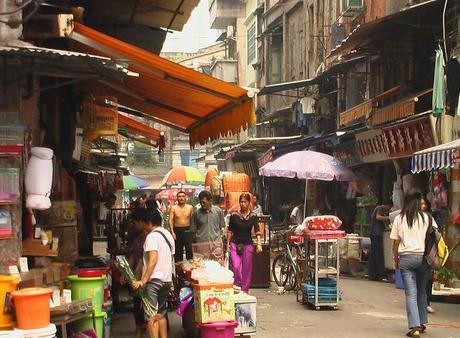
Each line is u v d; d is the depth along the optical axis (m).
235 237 11.64
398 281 14.20
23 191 7.00
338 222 11.56
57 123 9.63
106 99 10.15
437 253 9.04
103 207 17.36
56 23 6.97
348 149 20.17
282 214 28.69
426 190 15.97
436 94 12.63
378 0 20.00
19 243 6.54
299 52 30.88
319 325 9.85
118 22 12.63
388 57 18.16
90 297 7.17
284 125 32.19
